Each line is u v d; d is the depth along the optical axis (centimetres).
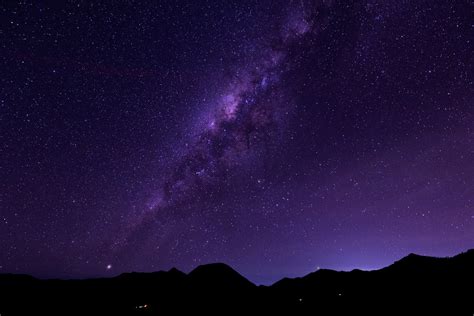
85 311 2145
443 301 2291
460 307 2139
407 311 2188
